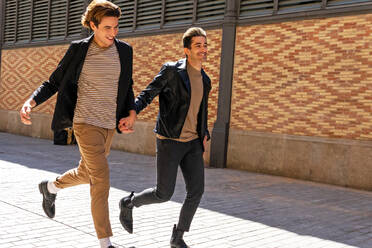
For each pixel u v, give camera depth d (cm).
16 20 1703
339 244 414
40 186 362
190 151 352
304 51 889
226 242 400
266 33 953
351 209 596
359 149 803
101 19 306
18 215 453
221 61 1025
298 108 895
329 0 862
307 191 732
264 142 945
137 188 666
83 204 523
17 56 1691
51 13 1564
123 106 337
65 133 1366
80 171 336
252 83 975
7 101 1733
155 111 1196
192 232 428
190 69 348
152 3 1215
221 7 1045
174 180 345
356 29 815
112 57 320
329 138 847
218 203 584
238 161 991
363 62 805
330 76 849
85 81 317
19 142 1376
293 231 456
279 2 938
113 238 391
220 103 1021
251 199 628
